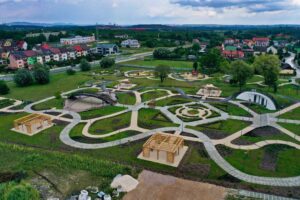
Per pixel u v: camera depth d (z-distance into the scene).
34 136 58.34
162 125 63.62
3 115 71.69
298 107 75.62
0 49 173.50
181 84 105.00
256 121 65.62
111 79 114.56
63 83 108.19
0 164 45.69
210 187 39.53
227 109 74.50
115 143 54.62
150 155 49.84
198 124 63.97
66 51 171.62
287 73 124.50
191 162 46.97
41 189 38.97
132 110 74.44
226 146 52.56
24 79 103.06
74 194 37.88
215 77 118.38
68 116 70.19
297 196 37.56
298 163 46.19
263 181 41.12
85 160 46.84
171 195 37.72
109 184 40.12
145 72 129.00
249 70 93.00
